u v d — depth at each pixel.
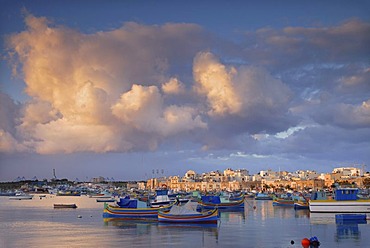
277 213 129.38
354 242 65.19
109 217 114.31
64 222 104.50
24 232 83.06
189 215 94.50
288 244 64.31
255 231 80.25
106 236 75.69
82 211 150.12
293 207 166.25
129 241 69.19
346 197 120.69
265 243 65.38
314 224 91.62
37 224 99.81
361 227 84.19
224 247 62.34
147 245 64.94
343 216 94.75
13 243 68.38
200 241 68.12
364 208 118.62
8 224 100.19
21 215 130.62
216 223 92.50
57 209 163.62
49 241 70.19
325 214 118.25
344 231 78.12
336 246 61.97
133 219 110.50
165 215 97.44
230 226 90.00
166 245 64.69
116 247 63.41
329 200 121.69
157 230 83.81
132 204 113.62
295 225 90.31
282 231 79.75
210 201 153.88
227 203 152.00
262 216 117.50
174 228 87.06
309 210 133.75
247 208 160.75
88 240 70.88
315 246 61.88
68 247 63.94
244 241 67.44
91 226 93.56
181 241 68.38
